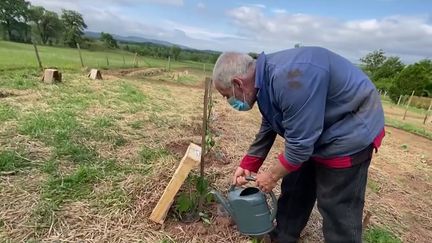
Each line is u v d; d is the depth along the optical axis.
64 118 5.11
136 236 2.57
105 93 8.22
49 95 6.95
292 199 2.52
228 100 1.96
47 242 2.41
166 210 2.69
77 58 26.16
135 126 5.36
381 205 3.75
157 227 2.69
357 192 2.06
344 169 2.00
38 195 2.90
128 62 32.75
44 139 4.12
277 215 2.63
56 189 3.01
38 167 3.41
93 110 6.11
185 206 2.77
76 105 6.32
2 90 6.85
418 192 4.54
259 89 1.84
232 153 4.57
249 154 2.45
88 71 13.54
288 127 1.81
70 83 9.07
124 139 4.55
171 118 6.38
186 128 5.70
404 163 5.99
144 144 4.45
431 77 35.62
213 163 4.03
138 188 3.07
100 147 4.13
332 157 2.00
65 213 2.72
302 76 1.69
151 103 7.91
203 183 2.85
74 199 2.92
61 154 3.75
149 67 29.50
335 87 1.83
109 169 3.51
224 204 2.44
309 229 2.95
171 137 4.98
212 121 6.66
